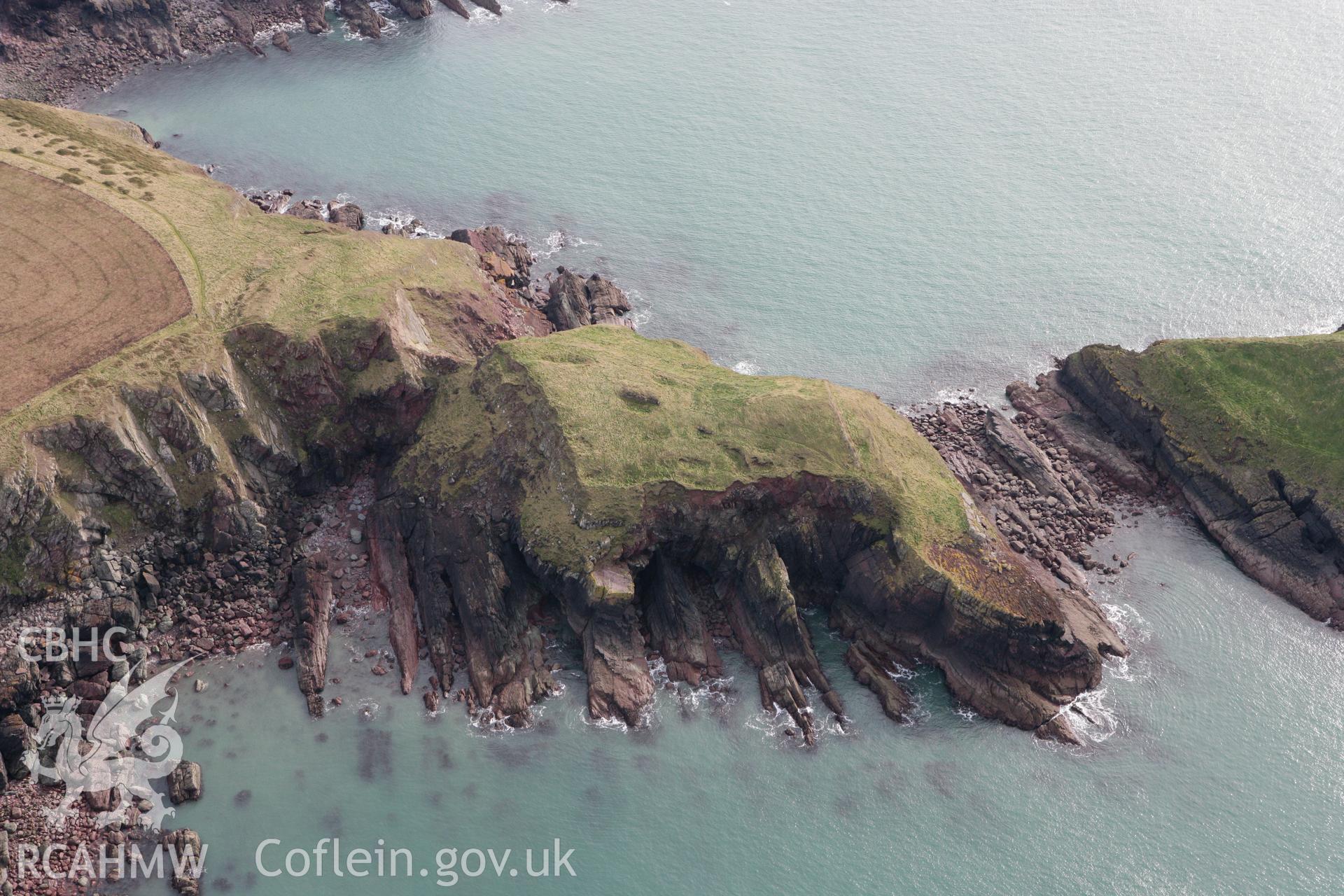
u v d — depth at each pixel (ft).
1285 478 290.76
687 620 256.93
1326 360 312.09
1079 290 387.75
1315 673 262.67
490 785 231.50
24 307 279.49
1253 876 222.48
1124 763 241.76
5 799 219.00
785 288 384.27
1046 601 255.29
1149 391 318.86
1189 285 389.39
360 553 274.16
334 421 288.30
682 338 358.23
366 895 211.41
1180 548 294.05
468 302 326.65
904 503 266.16
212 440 266.98
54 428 247.29
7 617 236.84
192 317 283.38
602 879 216.95
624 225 409.28
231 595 261.85
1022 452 311.88
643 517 257.34
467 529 265.13
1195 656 265.34
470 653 252.01
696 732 242.58
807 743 241.76
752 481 262.88
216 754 233.96
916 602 255.70
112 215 314.35
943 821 229.86
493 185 425.28
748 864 221.05
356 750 236.63
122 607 246.47
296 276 306.96
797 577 270.87
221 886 211.82
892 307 378.53
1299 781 239.71
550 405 271.28
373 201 409.49
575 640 256.32
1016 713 247.09
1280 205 430.20
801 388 291.38
